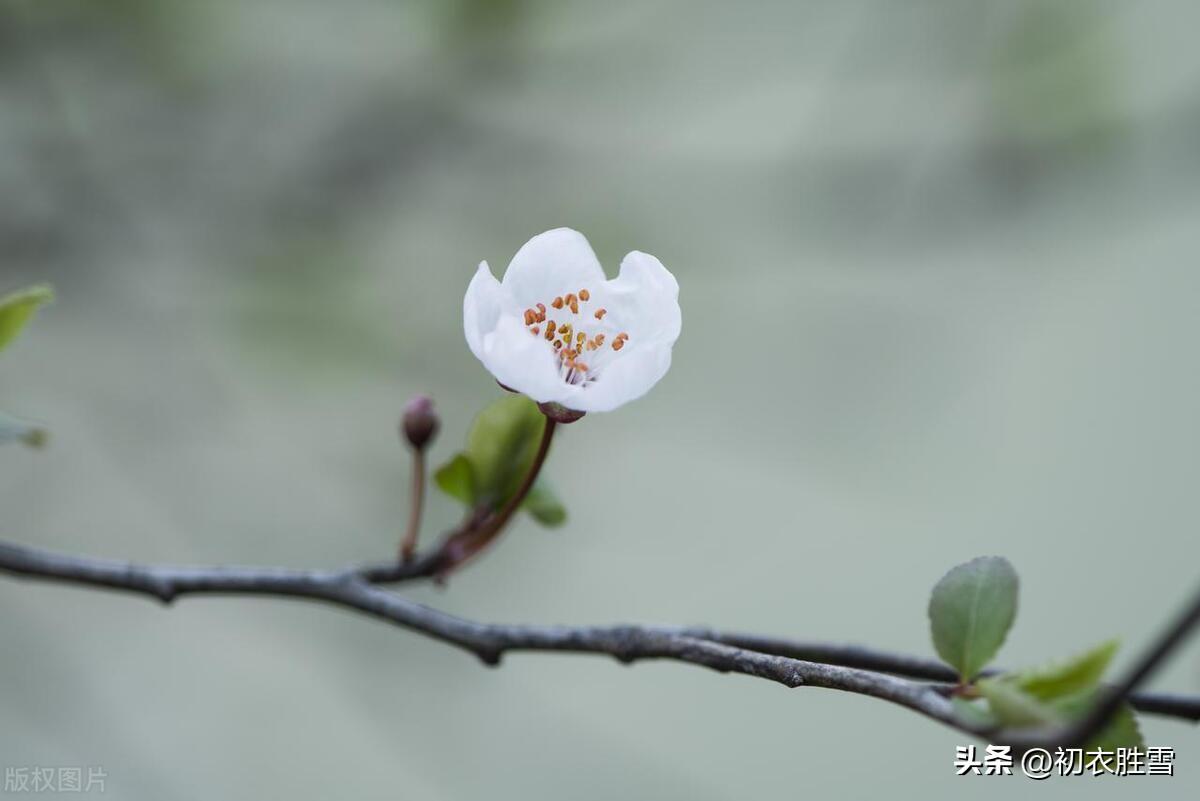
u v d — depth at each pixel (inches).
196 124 20.2
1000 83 20.1
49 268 19.8
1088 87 19.7
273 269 19.8
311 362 19.6
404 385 20.1
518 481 14.4
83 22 19.2
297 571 14.4
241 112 20.3
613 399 13.8
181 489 19.9
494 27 20.0
